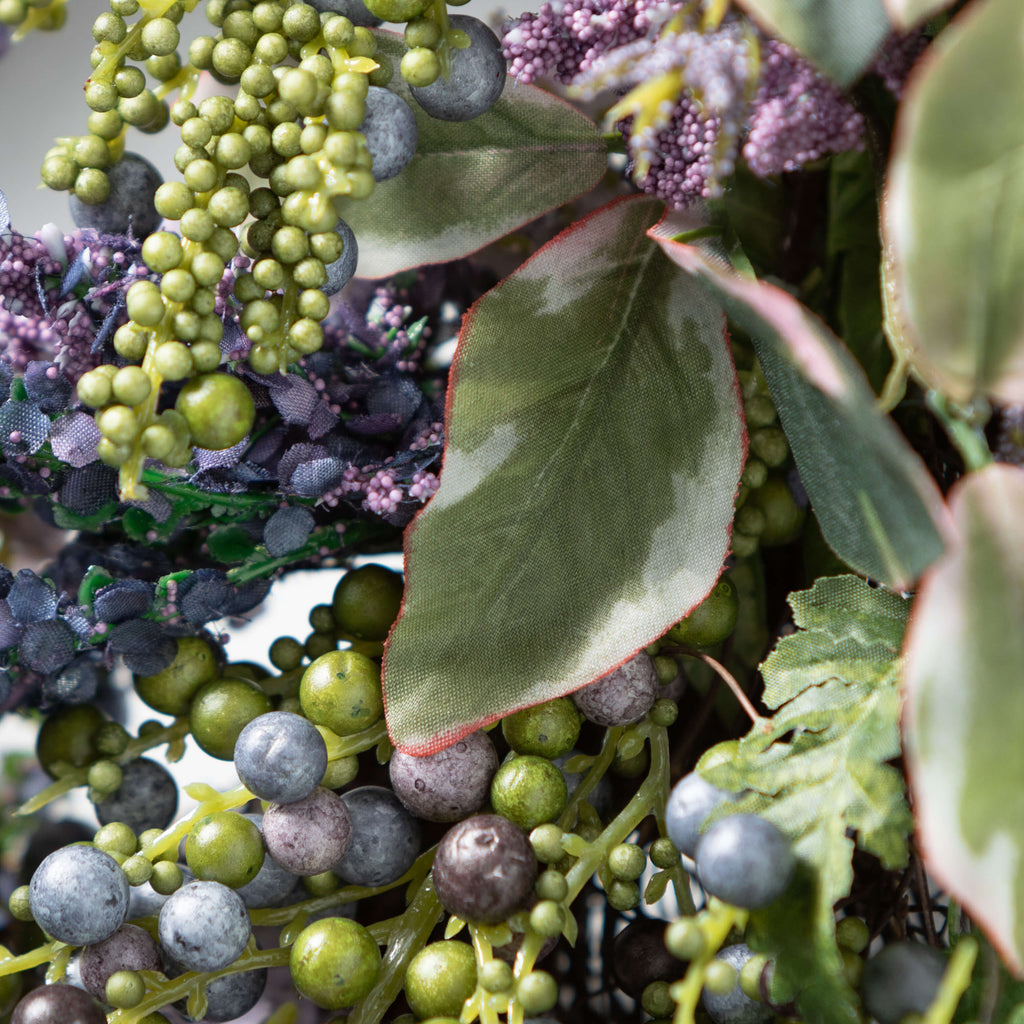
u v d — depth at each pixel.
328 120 0.33
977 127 0.30
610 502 0.34
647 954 0.34
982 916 0.30
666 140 0.33
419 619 0.34
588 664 0.34
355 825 0.35
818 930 0.32
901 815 0.33
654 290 0.35
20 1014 0.33
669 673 0.35
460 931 0.35
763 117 0.32
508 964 0.33
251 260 0.34
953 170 0.30
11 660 0.36
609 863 0.34
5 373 0.34
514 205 0.36
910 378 0.35
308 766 0.34
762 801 0.33
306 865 0.34
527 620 0.34
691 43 0.31
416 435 0.36
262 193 0.33
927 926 0.34
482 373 0.34
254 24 0.33
